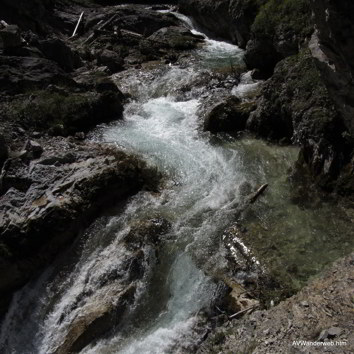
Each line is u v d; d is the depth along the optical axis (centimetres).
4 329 1180
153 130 1702
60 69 1983
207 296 1051
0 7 2469
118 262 1159
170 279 1122
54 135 1608
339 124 1285
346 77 1023
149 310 1082
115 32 2620
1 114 1622
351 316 820
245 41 2412
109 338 1048
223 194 1333
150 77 2138
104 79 1933
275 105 1531
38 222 1217
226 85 1936
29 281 1232
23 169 1374
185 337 988
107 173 1341
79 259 1237
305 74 1444
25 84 1797
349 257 998
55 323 1127
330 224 1167
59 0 2991
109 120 1795
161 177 1437
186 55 2391
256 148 1527
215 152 1529
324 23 960
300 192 1291
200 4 2762
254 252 1117
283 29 1830
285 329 851
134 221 1258
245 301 1007
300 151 1389
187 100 1917
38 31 2628
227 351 888
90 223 1305
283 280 1034
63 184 1313
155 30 2834
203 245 1170
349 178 1224
